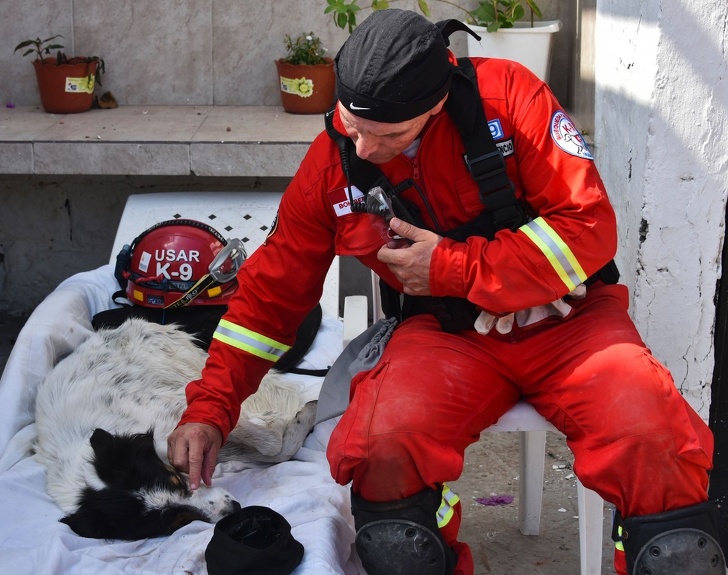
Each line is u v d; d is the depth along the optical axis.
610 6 3.43
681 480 2.06
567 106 4.68
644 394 2.11
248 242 4.11
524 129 2.21
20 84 4.79
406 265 2.21
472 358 2.34
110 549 2.47
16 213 4.84
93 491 2.63
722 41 2.74
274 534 2.37
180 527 2.62
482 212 2.29
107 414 2.96
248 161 4.16
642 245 2.96
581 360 2.23
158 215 4.19
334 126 2.31
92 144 4.13
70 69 4.52
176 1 4.67
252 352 2.49
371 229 2.35
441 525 2.28
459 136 2.23
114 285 3.78
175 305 3.53
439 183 2.28
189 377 3.22
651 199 2.90
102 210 4.84
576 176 2.18
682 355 3.05
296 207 2.42
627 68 3.14
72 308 3.46
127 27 4.71
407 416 2.19
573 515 3.24
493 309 2.18
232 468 2.98
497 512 3.27
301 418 3.08
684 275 2.96
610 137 3.45
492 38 4.21
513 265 2.15
